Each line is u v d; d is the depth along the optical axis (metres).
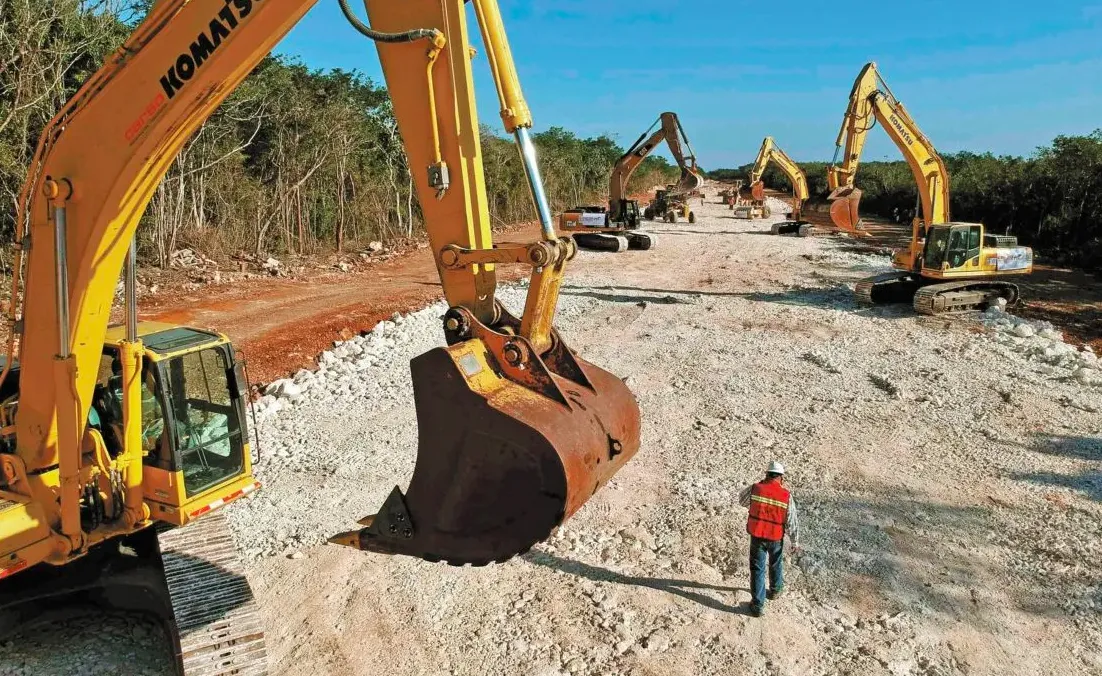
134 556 6.42
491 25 4.64
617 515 8.66
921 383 13.37
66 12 18.28
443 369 4.25
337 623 6.67
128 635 6.38
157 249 22.70
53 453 5.54
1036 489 9.20
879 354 15.31
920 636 6.52
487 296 4.80
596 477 4.32
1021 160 42.06
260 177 28.88
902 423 11.47
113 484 5.55
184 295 20.06
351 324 17.61
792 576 7.46
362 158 33.62
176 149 4.82
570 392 4.54
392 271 26.69
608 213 33.78
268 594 7.06
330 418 11.49
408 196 36.09
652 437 11.00
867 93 20.31
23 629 6.10
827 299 21.17
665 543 8.06
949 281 19.19
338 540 4.55
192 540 6.15
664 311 19.56
